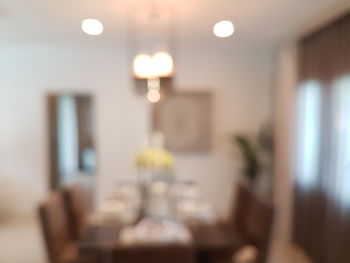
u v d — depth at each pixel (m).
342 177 2.39
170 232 1.77
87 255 2.06
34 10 2.36
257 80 4.04
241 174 4.09
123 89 3.91
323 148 2.66
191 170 4.06
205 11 2.38
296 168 3.15
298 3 2.19
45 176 4.00
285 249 3.13
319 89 2.73
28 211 4.03
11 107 3.90
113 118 3.95
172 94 3.93
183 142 3.99
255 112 4.06
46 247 1.96
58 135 4.63
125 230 1.89
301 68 3.06
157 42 3.47
